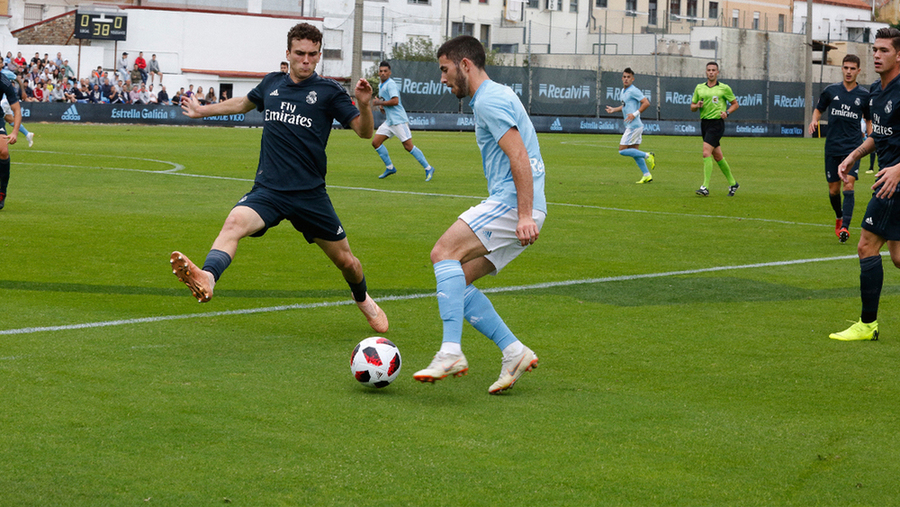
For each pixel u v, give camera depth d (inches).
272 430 156.0
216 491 130.2
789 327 245.4
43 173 636.1
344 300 269.9
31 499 126.1
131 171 665.6
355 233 404.8
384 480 135.8
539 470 141.3
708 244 393.1
